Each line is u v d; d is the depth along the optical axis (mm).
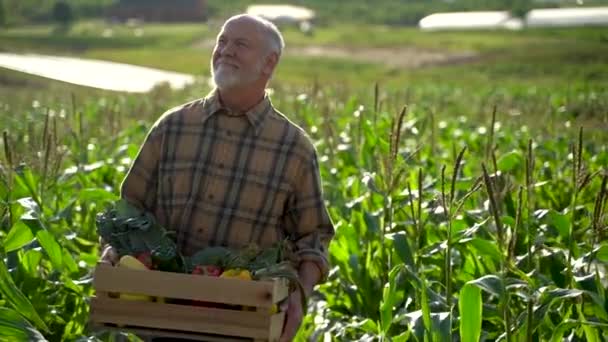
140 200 6609
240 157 6430
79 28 178625
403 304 8594
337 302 9586
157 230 6258
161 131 6551
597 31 143875
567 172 13148
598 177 11172
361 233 9867
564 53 96062
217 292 5832
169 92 30156
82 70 81312
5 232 8844
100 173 13102
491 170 11234
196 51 126250
